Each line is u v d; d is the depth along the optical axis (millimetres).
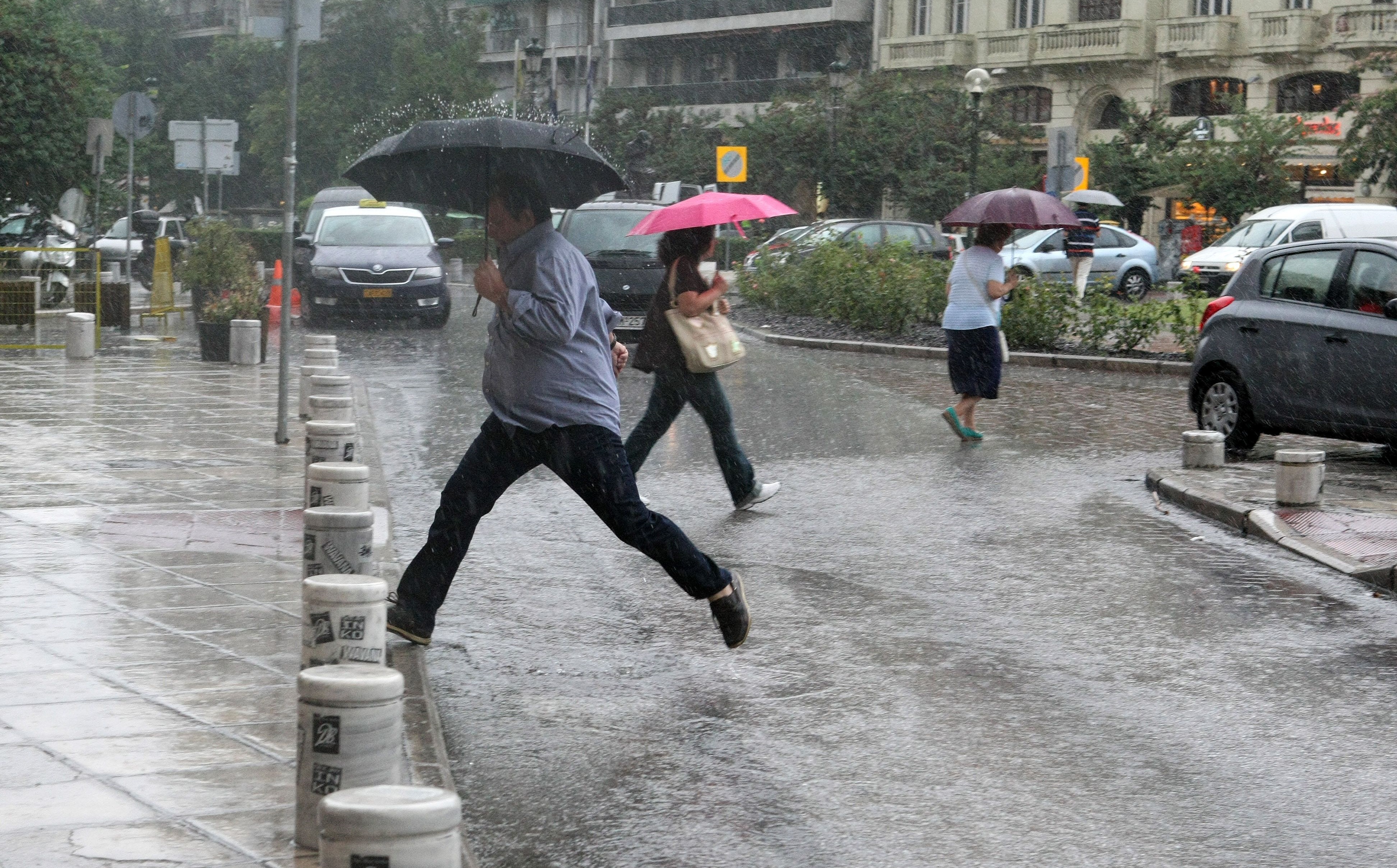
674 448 13070
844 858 4430
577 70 63188
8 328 22812
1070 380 19297
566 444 5910
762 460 12484
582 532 9297
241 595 6941
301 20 11188
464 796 4891
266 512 9094
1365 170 44188
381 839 2818
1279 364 12602
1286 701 6102
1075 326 22172
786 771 5168
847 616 7387
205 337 18766
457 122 6059
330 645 4258
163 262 24391
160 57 62219
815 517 10000
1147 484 11477
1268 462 12555
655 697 5996
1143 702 6062
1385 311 11797
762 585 8047
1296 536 9188
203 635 6230
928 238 34094
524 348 5922
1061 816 4801
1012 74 56344
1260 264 13141
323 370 13625
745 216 9445
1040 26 55125
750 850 4480
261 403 14680
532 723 5648
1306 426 12469
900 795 4961
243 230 46188
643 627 7094
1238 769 5277
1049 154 26188
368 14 56062
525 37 73062
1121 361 20656
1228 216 44625
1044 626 7250
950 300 13422
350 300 25234
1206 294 22156
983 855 4461
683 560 5938
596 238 22359
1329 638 7102
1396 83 44375
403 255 25672
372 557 5355
